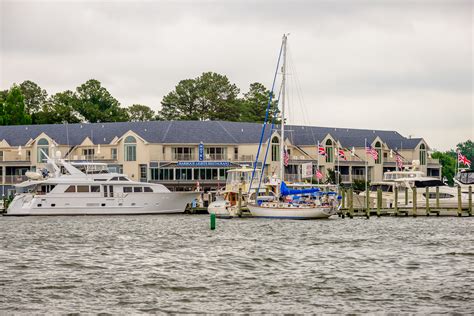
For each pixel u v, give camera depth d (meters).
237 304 44.16
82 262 59.53
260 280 51.38
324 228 88.94
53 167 114.06
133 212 113.25
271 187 111.56
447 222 97.94
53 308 43.12
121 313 42.03
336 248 68.62
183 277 52.53
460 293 46.53
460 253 64.56
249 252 65.88
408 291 47.28
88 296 46.25
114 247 70.12
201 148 151.25
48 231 86.75
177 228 90.56
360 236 79.56
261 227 90.81
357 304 43.97
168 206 115.31
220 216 107.75
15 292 47.22
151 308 43.22
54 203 111.31
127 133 152.75
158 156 151.88
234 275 53.38
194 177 151.38
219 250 67.50
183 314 41.91
